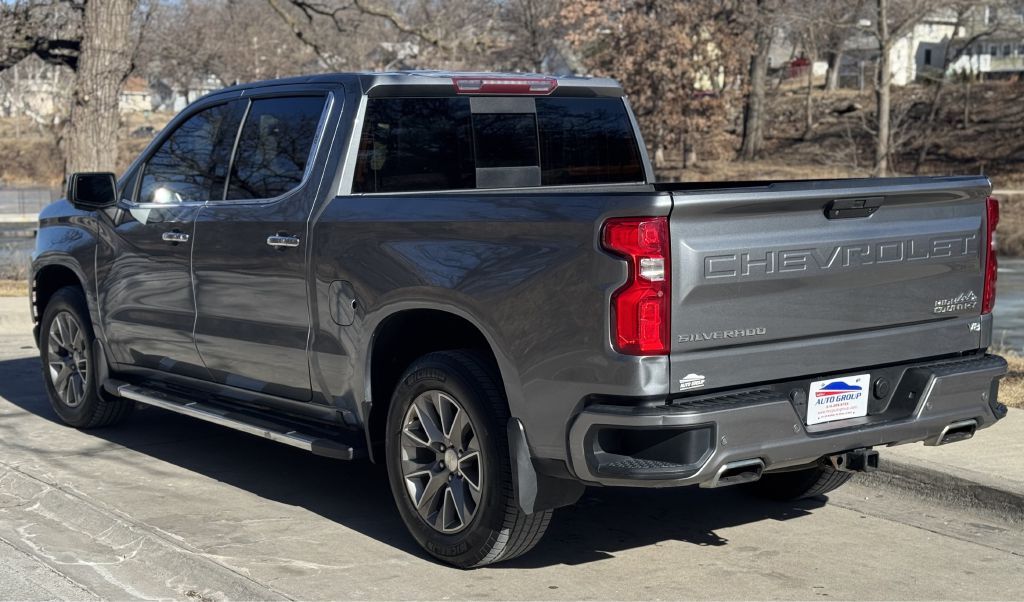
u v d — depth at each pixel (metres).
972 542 5.38
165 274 6.38
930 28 75.50
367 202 5.21
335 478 6.48
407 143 5.59
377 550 5.20
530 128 6.03
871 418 4.72
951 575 4.93
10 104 75.81
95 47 15.55
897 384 4.83
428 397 4.92
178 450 7.08
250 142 5.98
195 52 31.11
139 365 6.84
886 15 40.38
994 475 5.82
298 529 5.51
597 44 42.34
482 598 4.59
